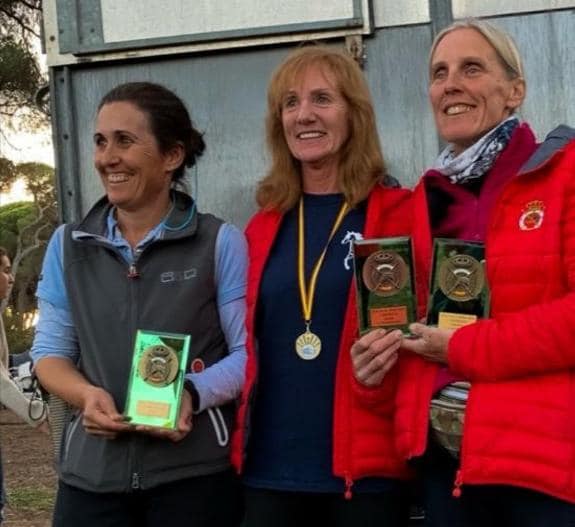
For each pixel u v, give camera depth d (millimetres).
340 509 2180
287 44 2992
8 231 17812
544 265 1849
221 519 2178
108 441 2115
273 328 2238
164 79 3070
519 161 2057
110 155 2186
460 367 1903
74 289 2209
